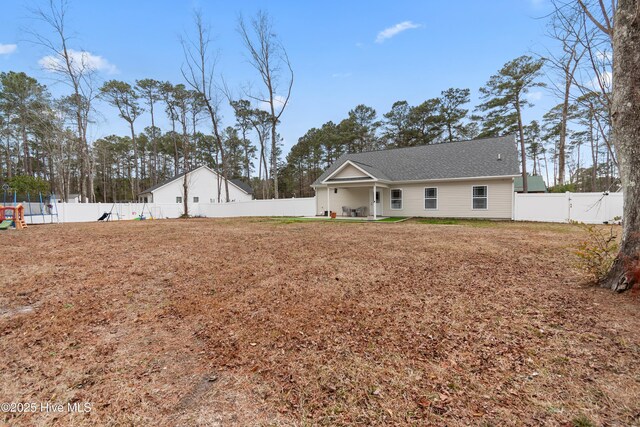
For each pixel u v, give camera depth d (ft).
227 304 12.02
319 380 6.93
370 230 35.73
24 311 11.60
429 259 19.21
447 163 56.44
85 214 65.57
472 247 23.12
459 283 14.17
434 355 7.93
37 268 18.10
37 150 109.60
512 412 5.73
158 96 102.47
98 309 11.73
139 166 151.33
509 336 8.87
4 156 107.24
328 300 12.23
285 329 9.68
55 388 6.84
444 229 36.04
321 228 38.93
